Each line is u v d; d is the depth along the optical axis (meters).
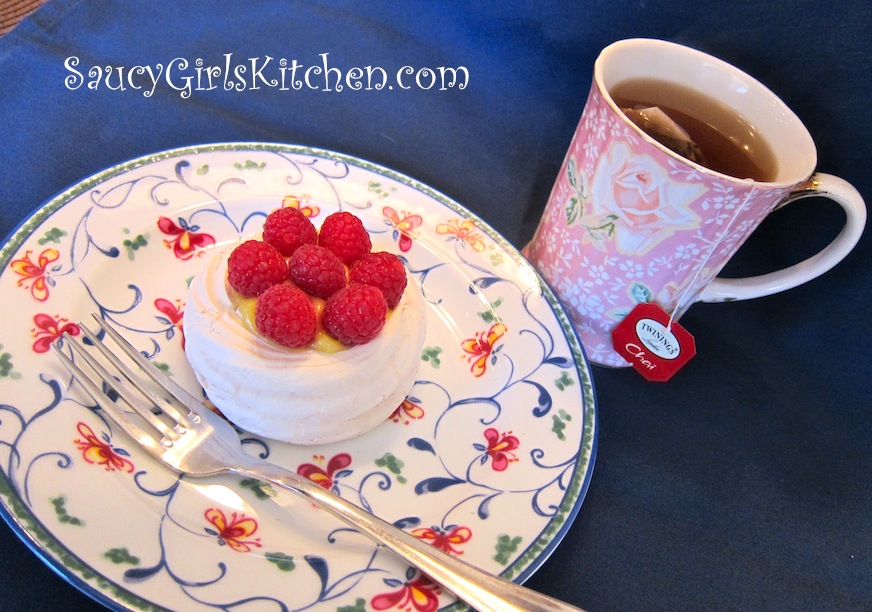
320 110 0.39
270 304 0.25
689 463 0.31
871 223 0.33
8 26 0.40
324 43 0.41
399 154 0.39
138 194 0.32
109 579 0.23
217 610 0.23
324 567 0.25
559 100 0.41
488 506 0.27
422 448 0.29
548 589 0.27
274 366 0.27
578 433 0.29
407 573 0.25
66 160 0.34
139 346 0.29
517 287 0.33
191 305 0.28
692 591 0.28
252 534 0.25
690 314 0.37
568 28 0.38
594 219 0.29
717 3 0.34
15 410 0.25
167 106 0.37
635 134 0.26
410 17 0.42
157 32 0.39
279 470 0.26
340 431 0.28
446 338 0.33
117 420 0.26
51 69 0.37
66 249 0.30
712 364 0.35
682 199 0.27
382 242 0.34
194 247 0.32
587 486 0.28
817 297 0.35
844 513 0.31
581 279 0.32
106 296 0.30
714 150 0.29
